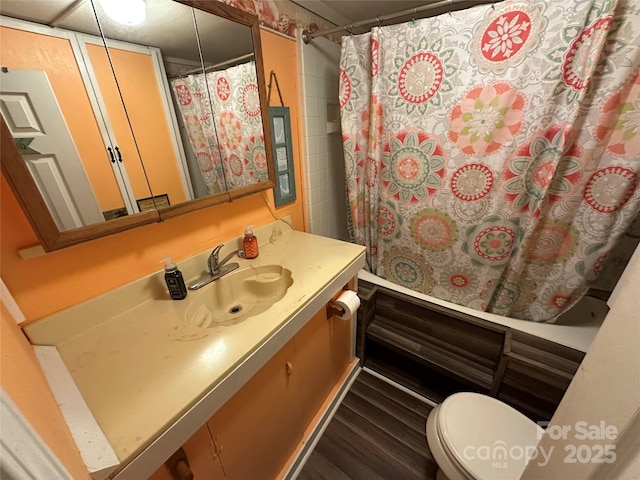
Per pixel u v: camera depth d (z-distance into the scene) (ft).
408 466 3.91
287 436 3.59
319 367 4.04
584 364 1.23
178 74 2.87
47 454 0.76
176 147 2.98
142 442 1.61
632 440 0.83
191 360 2.18
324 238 4.58
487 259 4.31
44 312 2.32
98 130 2.38
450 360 4.58
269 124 3.95
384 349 5.81
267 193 4.35
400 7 4.79
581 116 3.23
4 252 2.08
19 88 1.94
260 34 3.59
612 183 3.27
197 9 2.84
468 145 3.87
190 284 3.30
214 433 2.37
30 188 2.02
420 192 4.51
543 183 3.52
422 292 5.19
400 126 4.31
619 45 2.87
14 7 1.85
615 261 4.32
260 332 2.47
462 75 3.61
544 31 3.04
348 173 5.07
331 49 4.95
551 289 4.08
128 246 2.79
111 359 2.20
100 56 2.30
